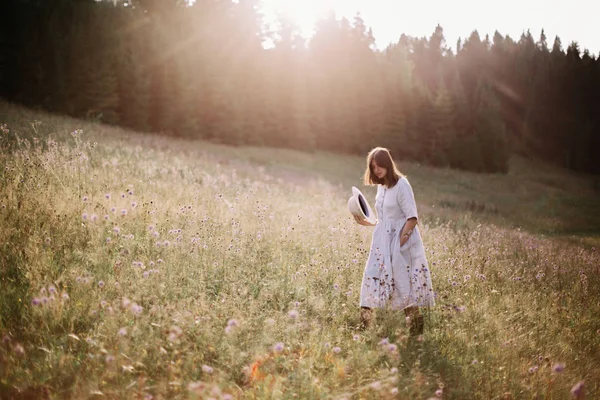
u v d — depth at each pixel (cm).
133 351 302
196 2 5462
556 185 7150
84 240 486
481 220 2166
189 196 839
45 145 1042
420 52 11544
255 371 311
